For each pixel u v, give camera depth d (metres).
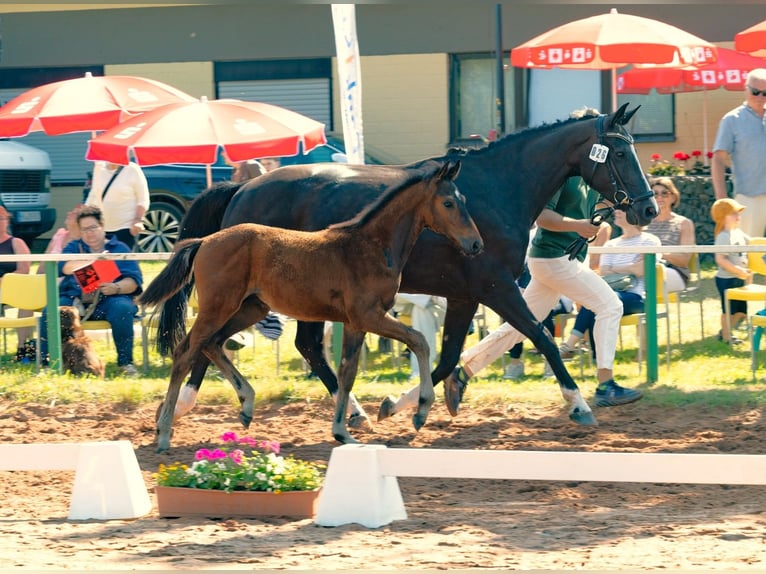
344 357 9.90
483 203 10.27
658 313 13.60
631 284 13.63
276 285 9.47
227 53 26.75
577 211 11.21
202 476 8.09
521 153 10.52
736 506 8.20
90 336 15.26
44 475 9.46
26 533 7.57
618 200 10.48
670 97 25.72
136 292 14.30
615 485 8.93
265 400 12.13
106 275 13.48
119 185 16.31
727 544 7.06
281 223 10.34
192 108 15.54
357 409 10.97
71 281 14.34
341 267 9.37
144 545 7.21
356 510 7.72
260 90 26.86
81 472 8.10
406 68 26.33
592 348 13.88
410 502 8.52
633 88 23.75
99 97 16.66
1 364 14.27
